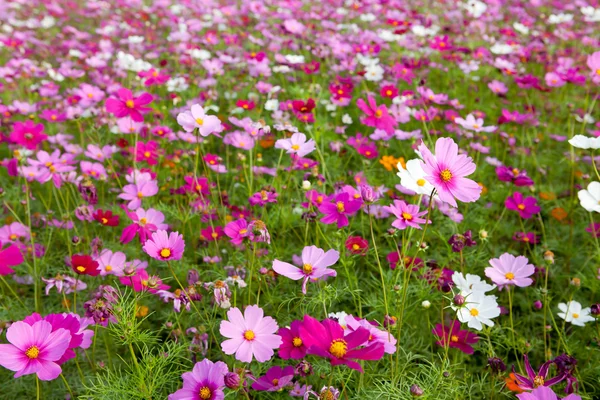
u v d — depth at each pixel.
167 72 3.23
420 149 1.52
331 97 2.66
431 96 2.50
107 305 1.59
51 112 2.53
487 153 2.54
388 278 1.83
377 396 1.57
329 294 1.69
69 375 1.77
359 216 2.14
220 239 2.00
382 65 3.25
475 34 3.87
